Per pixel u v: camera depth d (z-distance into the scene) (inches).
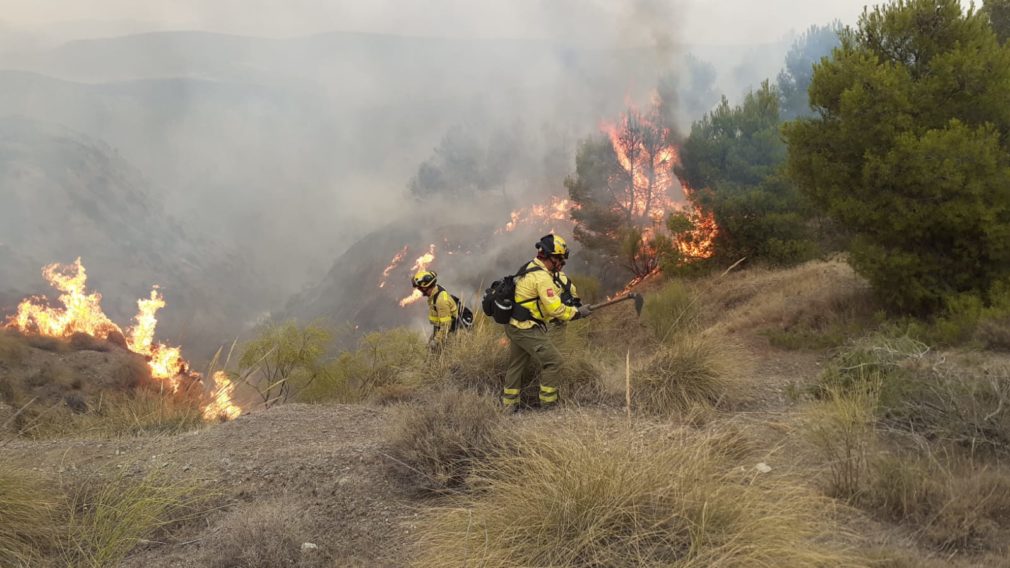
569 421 190.9
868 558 122.6
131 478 180.4
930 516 141.9
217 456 199.6
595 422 182.4
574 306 240.1
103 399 331.0
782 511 126.9
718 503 128.0
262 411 254.8
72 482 176.1
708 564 113.1
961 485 150.6
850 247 385.4
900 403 200.5
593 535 122.3
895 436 190.4
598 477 132.6
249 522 149.4
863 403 199.9
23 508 152.9
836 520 144.0
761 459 173.5
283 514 155.3
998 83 332.5
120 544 150.5
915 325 326.0
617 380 249.9
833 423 185.6
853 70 360.8
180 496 171.5
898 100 344.5
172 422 274.8
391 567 136.9
